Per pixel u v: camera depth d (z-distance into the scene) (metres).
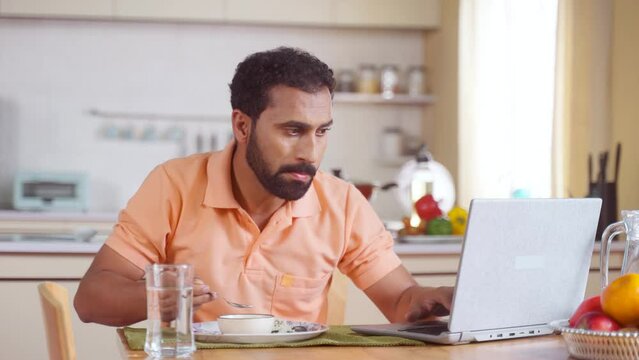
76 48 5.68
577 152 4.05
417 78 5.77
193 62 5.78
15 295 3.10
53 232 4.95
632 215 1.76
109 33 5.70
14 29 5.63
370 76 5.77
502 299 1.75
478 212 1.64
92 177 5.70
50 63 5.66
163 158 5.75
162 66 5.75
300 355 1.59
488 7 4.95
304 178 1.88
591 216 1.85
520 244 1.74
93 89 5.70
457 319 1.70
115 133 5.70
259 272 2.07
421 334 1.75
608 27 4.01
